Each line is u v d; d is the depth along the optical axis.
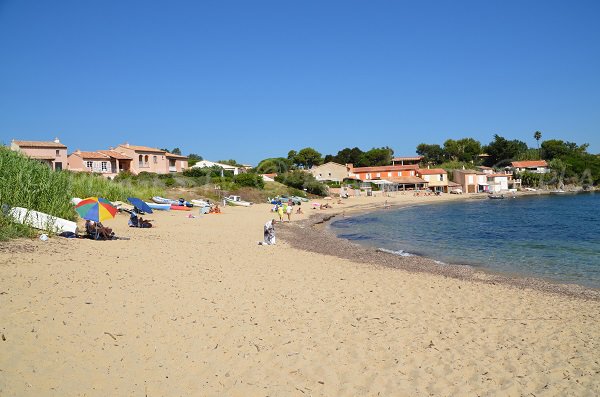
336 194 89.31
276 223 37.84
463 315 11.24
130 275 12.63
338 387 7.07
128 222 27.14
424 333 9.69
